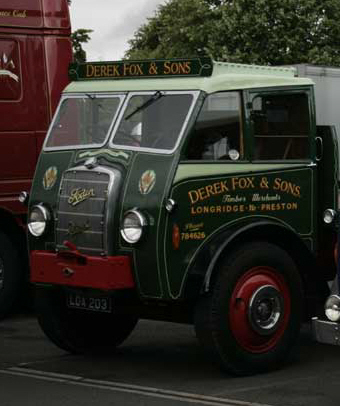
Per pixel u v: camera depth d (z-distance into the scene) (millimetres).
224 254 8844
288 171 9352
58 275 9094
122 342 10508
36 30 12703
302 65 13945
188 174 8719
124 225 8742
